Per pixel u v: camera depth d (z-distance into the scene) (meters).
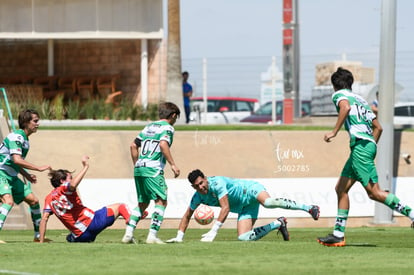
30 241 37.59
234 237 42.66
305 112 122.50
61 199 33.31
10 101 77.44
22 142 34.19
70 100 76.56
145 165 31.53
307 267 23.72
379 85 56.28
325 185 55.88
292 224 54.28
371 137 29.20
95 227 33.38
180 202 53.41
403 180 58.00
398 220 56.31
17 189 35.06
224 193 33.41
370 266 24.08
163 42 84.88
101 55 86.81
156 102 81.06
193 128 68.12
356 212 55.75
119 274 22.22
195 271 22.80
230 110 121.19
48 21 82.75
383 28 55.84
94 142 59.91
